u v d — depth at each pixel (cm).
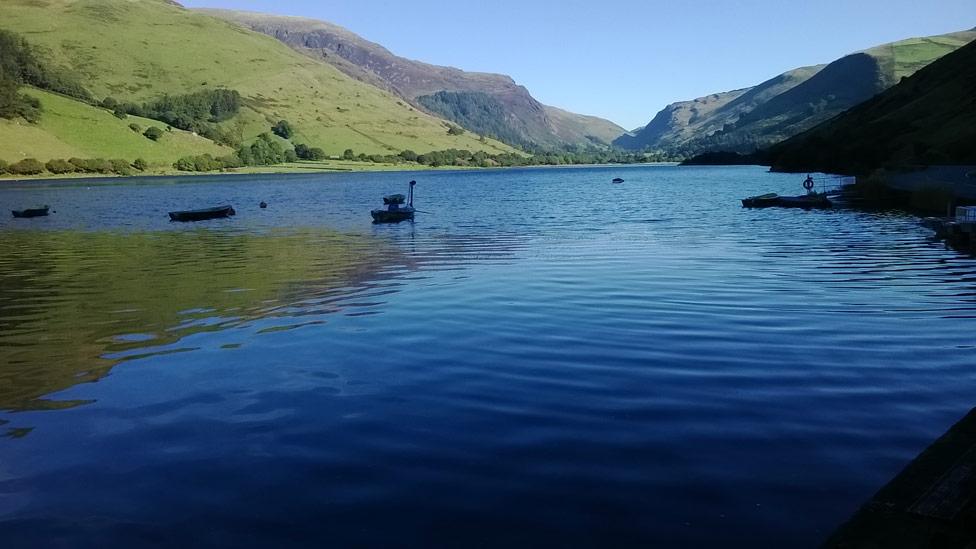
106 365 1596
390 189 11819
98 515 900
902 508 712
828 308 2009
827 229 4222
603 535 800
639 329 1786
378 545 798
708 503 864
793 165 14662
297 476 984
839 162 12175
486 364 1502
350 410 1247
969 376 1364
